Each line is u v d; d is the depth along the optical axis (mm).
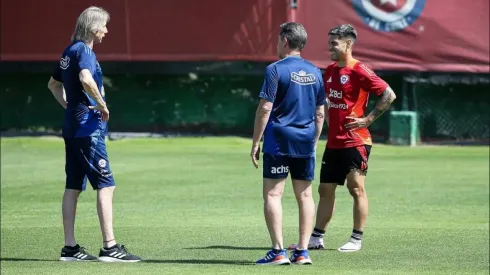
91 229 38188
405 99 80938
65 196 30062
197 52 80688
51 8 81938
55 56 82250
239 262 29781
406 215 42531
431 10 78000
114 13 81188
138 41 81188
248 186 53250
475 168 62812
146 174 59000
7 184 54281
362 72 31844
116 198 48469
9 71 84500
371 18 78312
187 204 46188
